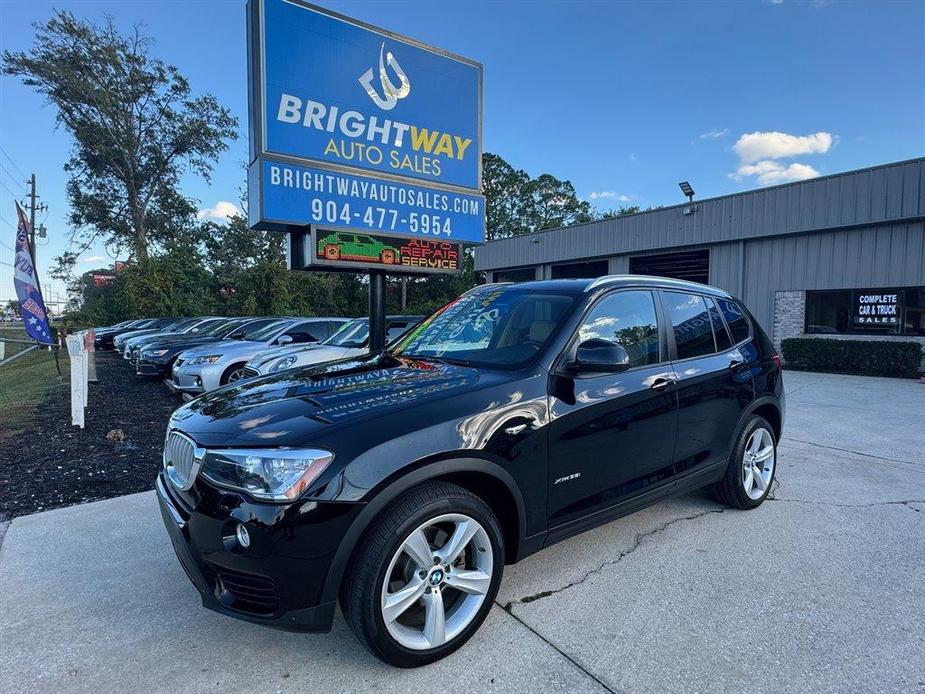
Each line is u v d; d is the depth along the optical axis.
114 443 6.08
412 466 2.26
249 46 5.86
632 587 3.01
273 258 40.88
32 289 10.12
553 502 2.78
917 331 13.23
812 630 2.61
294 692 2.21
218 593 2.28
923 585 3.03
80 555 3.44
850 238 14.35
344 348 7.52
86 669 2.35
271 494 2.12
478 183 7.48
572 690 2.21
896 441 6.40
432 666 2.37
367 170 6.46
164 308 31.67
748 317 4.50
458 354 3.29
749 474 4.12
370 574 2.18
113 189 40.59
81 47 36.44
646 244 19.42
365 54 6.41
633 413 3.14
